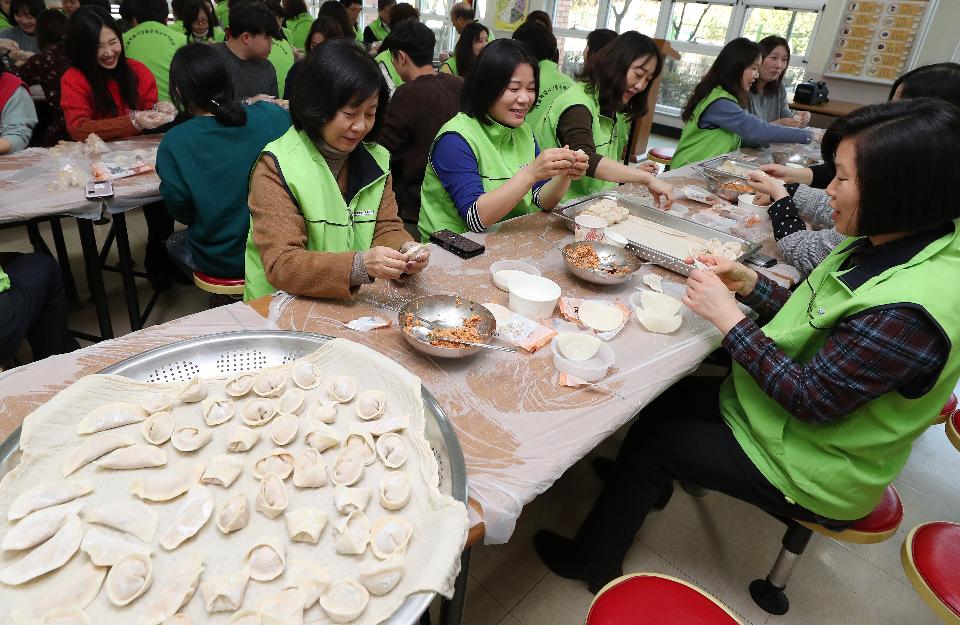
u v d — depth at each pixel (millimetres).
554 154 1624
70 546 713
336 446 901
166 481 804
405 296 1339
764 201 2242
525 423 975
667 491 1791
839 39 4691
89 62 2412
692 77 5953
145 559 703
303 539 755
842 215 1013
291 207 1365
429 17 7188
